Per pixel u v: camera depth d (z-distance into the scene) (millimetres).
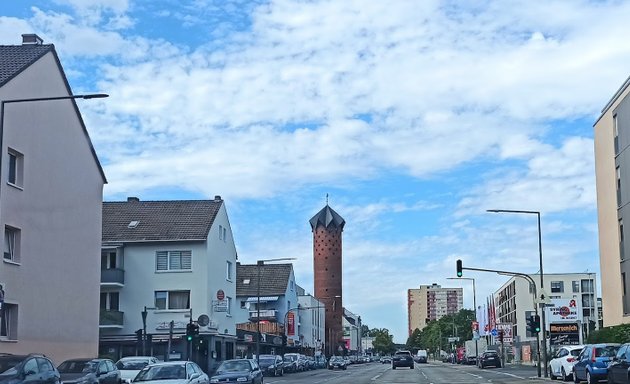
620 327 44188
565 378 36812
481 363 70250
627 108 47062
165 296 52406
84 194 36062
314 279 122188
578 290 108938
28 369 18344
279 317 84375
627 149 47125
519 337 105000
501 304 128500
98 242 37438
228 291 58438
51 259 32406
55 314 32500
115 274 51719
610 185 51188
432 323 192375
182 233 53094
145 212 56375
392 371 66250
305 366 75125
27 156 30641
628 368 24828
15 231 29844
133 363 32125
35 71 31469
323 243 121562
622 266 48594
